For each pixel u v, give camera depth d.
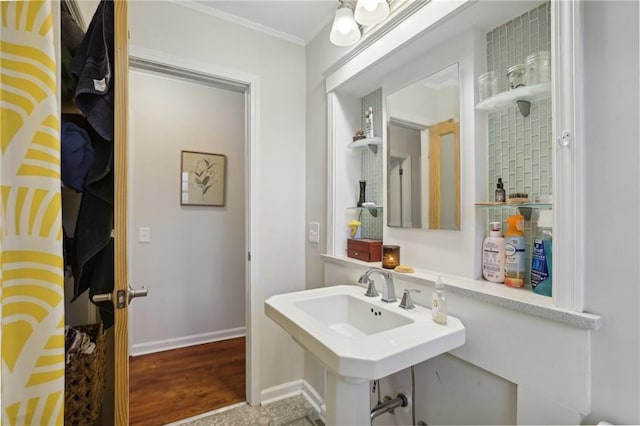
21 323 0.50
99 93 0.91
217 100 2.93
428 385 1.23
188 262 2.79
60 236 0.55
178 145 2.76
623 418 0.71
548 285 0.93
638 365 0.69
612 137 0.73
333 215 1.79
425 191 1.35
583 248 0.77
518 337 0.90
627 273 0.71
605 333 0.73
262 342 1.94
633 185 0.70
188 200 2.79
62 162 0.91
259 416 1.82
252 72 1.91
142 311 2.61
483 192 1.18
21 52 0.50
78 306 1.30
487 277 1.13
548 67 0.95
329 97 1.80
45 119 0.52
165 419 1.79
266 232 1.96
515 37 1.10
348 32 1.43
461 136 1.20
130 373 2.30
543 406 0.84
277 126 2.00
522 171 1.09
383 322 1.24
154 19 1.63
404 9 1.25
